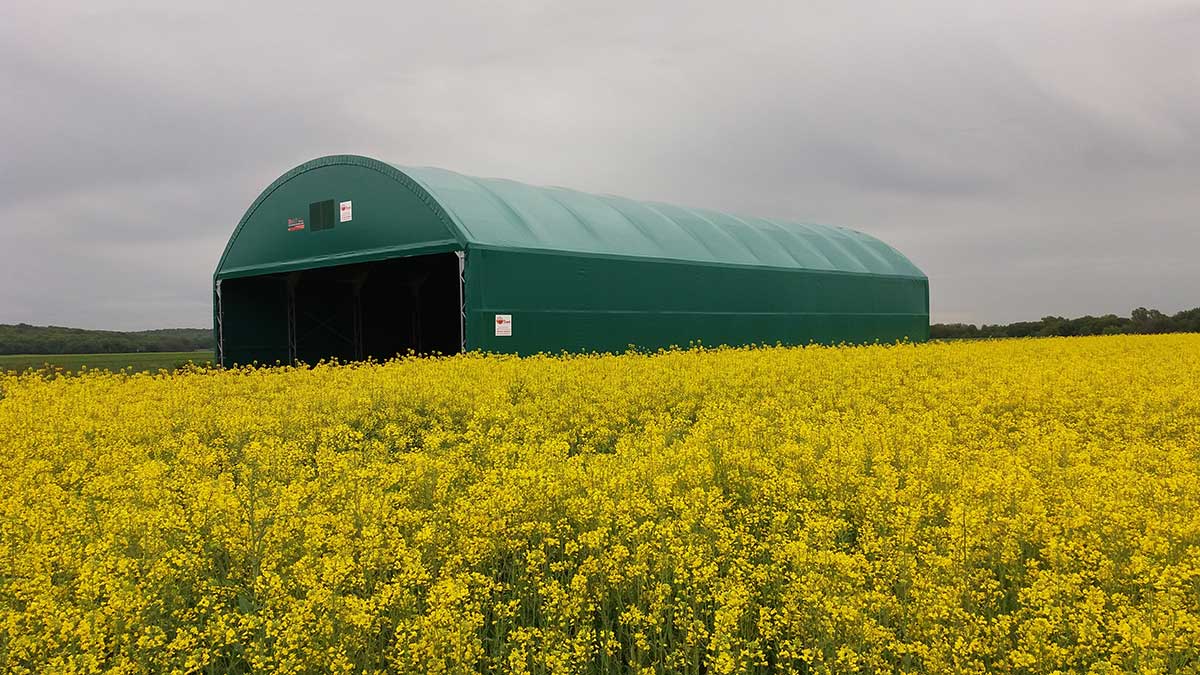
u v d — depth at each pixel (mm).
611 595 5184
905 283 34062
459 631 4082
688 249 25156
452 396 11555
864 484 6441
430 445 8602
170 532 5664
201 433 10047
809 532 5508
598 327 21375
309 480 7836
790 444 7480
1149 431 9273
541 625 5031
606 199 26875
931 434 8375
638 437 9180
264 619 4355
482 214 20234
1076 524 5262
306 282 26422
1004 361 17141
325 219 22656
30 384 14188
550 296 20266
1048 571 4812
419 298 30016
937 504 6086
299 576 4766
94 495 6930
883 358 17734
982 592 4820
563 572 5613
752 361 16438
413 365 16219
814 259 30391
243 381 14453
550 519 5984
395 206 20797
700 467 6852
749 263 26672
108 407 11281
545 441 8453
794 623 4379
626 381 13000
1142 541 4957
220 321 24562
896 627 4500
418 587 4973
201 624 4844
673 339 23500
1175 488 6145
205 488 5941
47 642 4188
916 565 4945
